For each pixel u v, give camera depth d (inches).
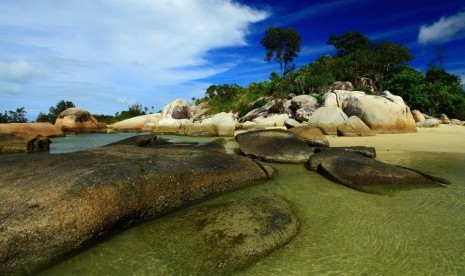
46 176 261.6
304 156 503.8
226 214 263.7
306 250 217.3
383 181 365.1
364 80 2114.9
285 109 1489.9
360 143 692.7
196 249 215.8
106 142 885.8
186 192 313.0
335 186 367.9
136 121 1433.3
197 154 390.3
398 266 195.8
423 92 1684.3
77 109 1365.7
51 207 220.7
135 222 262.8
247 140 576.1
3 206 219.8
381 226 253.8
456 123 1464.1
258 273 191.2
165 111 1374.3
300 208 297.3
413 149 608.7
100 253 217.6
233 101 2138.3
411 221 262.2
